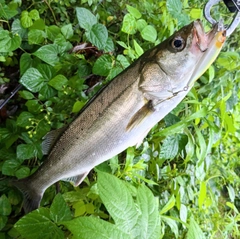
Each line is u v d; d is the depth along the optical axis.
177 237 0.58
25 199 0.51
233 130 0.66
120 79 0.47
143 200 0.37
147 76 0.45
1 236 0.55
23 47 0.61
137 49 0.59
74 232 0.34
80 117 0.48
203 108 0.62
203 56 0.42
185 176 0.68
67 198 0.54
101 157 0.49
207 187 0.76
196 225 0.39
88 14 0.59
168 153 0.61
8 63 0.61
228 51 0.72
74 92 0.58
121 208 0.35
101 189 0.35
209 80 0.64
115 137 0.47
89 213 0.54
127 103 0.46
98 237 0.34
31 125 0.58
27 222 0.44
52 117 0.58
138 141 0.49
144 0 0.67
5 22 0.61
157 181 0.63
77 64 0.60
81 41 0.64
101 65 0.58
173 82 0.45
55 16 0.65
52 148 0.49
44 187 0.50
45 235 0.44
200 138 0.63
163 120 0.62
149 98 0.45
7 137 0.59
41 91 0.58
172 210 0.65
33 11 0.59
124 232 0.35
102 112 0.47
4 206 0.54
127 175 0.57
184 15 0.64
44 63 0.60
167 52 0.44
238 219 0.80
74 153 0.48
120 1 0.68
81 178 0.50
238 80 0.72
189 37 0.43
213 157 0.77
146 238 0.36
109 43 0.60
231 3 0.45
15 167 0.57
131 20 0.60
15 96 0.62
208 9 0.45
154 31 0.61
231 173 0.85
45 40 0.61
